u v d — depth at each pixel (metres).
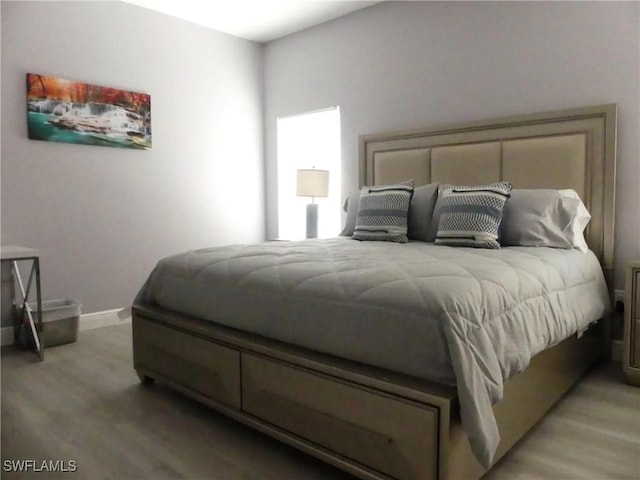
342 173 4.27
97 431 2.04
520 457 1.79
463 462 1.44
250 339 1.95
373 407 1.52
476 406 1.35
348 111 4.18
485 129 3.29
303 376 1.72
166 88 4.08
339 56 4.20
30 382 2.60
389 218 3.10
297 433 1.77
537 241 2.60
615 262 2.87
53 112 3.40
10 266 3.28
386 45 3.87
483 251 2.36
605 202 2.83
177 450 1.88
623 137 2.80
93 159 3.65
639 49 2.71
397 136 3.78
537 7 3.08
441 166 3.50
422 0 3.62
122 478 1.67
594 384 2.52
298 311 1.83
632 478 1.65
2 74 3.17
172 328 2.33
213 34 4.41
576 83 2.95
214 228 4.51
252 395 1.93
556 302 2.03
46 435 2.00
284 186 4.84
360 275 1.77
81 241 3.62
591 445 1.88
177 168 4.19
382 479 1.51
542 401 2.04
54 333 3.22
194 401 2.36
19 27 3.23
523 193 2.76
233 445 1.92
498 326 1.59
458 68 3.46
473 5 3.36
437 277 1.65
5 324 3.28
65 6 3.45
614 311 2.86
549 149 2.99
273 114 4.82
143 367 2.54
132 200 3.90
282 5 3.91
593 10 2.86
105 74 3.68
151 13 3.95
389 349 1.55
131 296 3.93
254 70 4.78
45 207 3.42
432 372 1.45
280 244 2.90
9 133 3.22
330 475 1.70
